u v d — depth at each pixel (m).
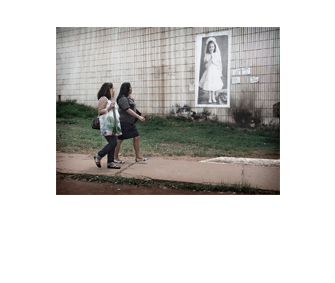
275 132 7.70
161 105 9.00
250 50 7.93
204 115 8.55
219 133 7.82
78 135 7.67
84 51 9.84
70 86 10.11
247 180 4.82
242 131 7.93
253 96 7.98
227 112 8.28
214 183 4.71
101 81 9.68
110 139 5.21
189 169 5.30
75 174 5.14
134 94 9.29
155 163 5.68
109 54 9.52
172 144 7.02
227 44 8.13
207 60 8.38
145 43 9.05
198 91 8.55
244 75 8.03
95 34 9.65
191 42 8.52
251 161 5.77
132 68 9.26
